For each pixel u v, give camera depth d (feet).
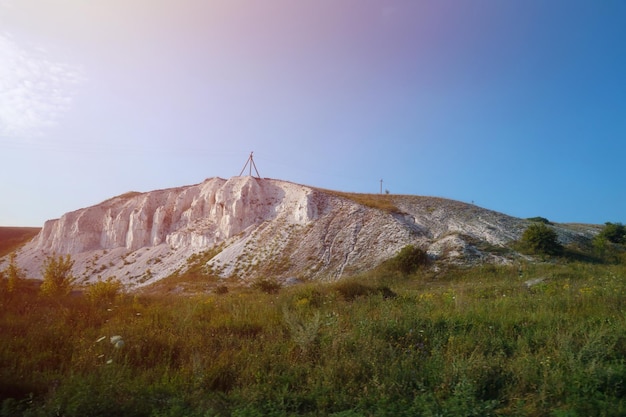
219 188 212.23
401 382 22.57
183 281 156.66
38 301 50.70
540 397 20.92
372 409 19.84
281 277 152.15
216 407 19.34
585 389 21.56
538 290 65.05
